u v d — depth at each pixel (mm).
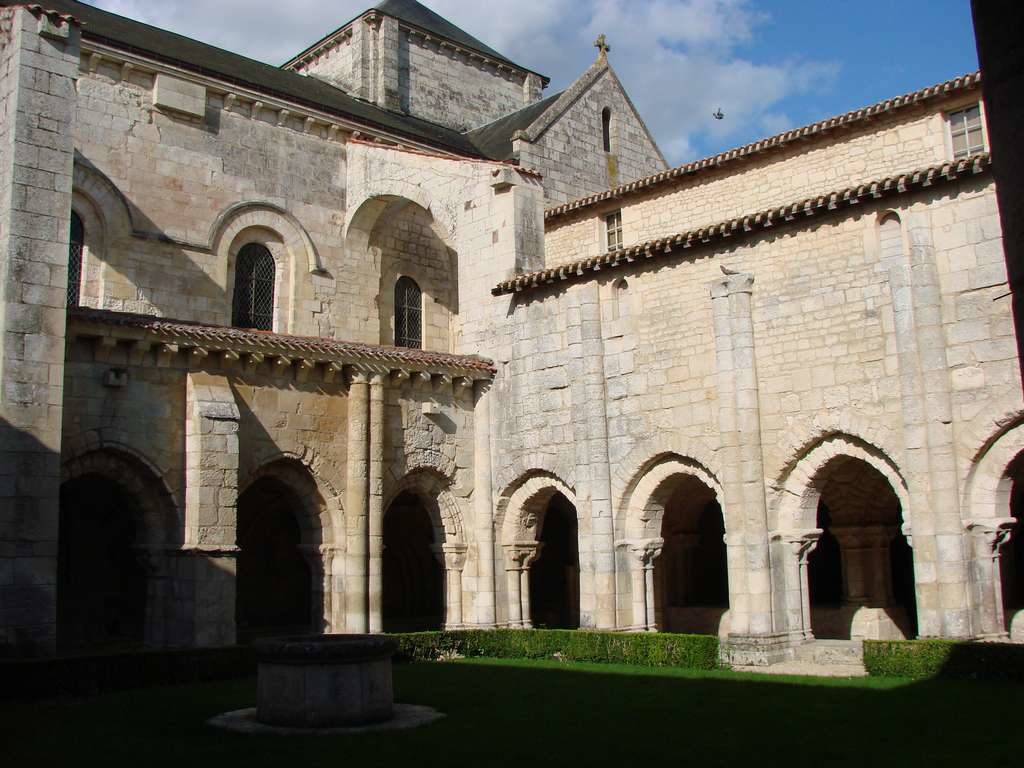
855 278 22562
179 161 29031
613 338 26859
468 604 28781
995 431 20234
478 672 22078
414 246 34781
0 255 20531
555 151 37562
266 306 30859
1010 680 18609
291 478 25875
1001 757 12586
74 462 22000
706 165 29969
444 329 35281
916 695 17469
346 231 32781
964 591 20266
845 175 27562
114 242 27438
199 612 22500
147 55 28344
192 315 28750
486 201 29844
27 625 19625
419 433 28234
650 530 26234
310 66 43000
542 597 38469
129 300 27516
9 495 19719
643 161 41281
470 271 30188
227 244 29750
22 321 20312
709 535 33875
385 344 33375
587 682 20141
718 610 28859
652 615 26078
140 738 14430
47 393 20469
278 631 32906
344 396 26875
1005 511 20391
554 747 13453
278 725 15250
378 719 15422
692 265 25469
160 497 23234
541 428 28016
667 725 15062
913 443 21125
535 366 28375
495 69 44344
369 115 35469
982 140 25484
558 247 34062
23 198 20625
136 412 22875
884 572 27719
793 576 23266
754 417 23594
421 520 37438
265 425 25141
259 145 31000
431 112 41375
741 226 24109
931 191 21500
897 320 21672
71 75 21703
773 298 23844
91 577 29375
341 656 15258
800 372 23188
